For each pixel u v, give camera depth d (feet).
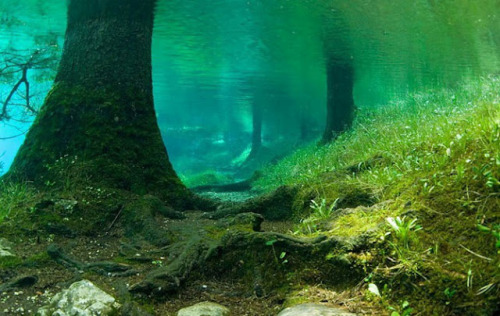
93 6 18.56
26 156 16.97
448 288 8.05
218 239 12.34
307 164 32.17
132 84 18.67
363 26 40.75
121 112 18.03
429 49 49.57
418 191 11.68
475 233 9.20
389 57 53.93
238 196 34.65
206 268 11.16
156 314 9.57
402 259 8.95
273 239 10.94
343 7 35.14
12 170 16.89
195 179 63.98
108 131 17.48
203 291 10.59
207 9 35.37
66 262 11.75
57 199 14.97
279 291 10.12
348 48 49.11
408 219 10.23
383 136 22.40
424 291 8.28
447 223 9.79
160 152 18.63
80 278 10.94
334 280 9.76
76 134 17.30
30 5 34.53
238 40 47.11
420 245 9.30
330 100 50.44
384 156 17.53
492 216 9.49
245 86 85.61
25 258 11.77
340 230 11.50
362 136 27.71
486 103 17.66
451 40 45.50
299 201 16.37
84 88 17.94
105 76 18.16
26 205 14.52
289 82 79.51
